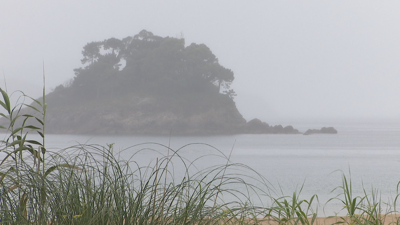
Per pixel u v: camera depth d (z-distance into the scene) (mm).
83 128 139500
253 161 33594
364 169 25859
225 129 137500
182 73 154125
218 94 151750
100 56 166250
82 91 154750
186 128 137625
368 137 87000
